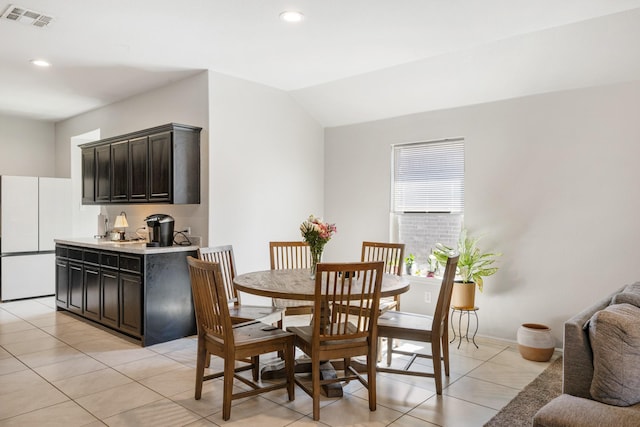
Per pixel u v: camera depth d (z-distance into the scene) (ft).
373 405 9.30
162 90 16.48
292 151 17.61
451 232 15.62
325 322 8.96
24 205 19.94
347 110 17.44
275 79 15.70
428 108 15.79
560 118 13.11
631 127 11.98
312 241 11.15
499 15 10.43
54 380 10.82
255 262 16.08
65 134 22.61
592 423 5.96
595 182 12.55
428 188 16.17
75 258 16.57
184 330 14.40
